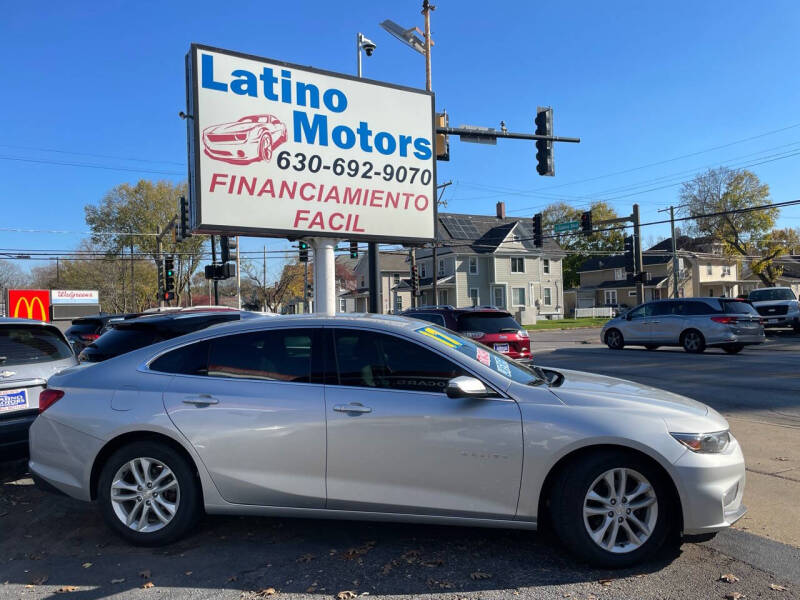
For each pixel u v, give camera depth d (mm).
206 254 61562
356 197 11219
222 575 3693
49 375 5793
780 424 7570
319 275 11281
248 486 3961
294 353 4141
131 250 63156
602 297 65125
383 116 11531
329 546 4102
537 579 3525
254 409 3984
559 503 3672
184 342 4316
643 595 3305
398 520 3865
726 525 3607
